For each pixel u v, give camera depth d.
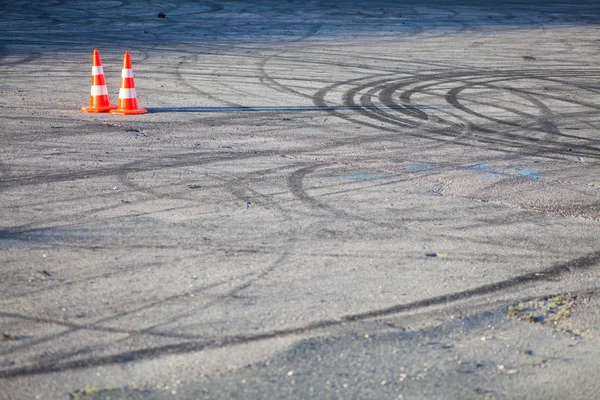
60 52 16.33
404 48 18.86
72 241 5.83
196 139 9.29
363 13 27.16
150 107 11.13
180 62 15.58
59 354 4.16
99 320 4.56
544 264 5.66
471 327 4.61
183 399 3.75
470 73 15.41
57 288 5.00
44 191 7.05
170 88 12.73
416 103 12.25
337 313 4.73
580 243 6.12
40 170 7.74
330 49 18.28
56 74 13.68
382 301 4.92
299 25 23.09
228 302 4.84
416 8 29.73
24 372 3.97
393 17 26.14
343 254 5.71
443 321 4.68
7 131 9.35
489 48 19.27
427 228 6.36
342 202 6.99
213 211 6.62
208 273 5.29
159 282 5.12
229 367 4.06
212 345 4.30
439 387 3.93
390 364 4.14
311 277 5.27
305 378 3.97
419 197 7.22
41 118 10.14
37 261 5.43
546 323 4.69
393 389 3.89
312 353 4.23
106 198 6.90
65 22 21.92
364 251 5.79
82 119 10.20
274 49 17.97
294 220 6.45
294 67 15.42
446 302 4.94
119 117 10.41
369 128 10.30
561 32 23.05
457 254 5.79
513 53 18.50
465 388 3.92
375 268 5.46
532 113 11.68
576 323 4.70
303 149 8.98
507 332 4.56
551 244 6.08
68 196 6.93
